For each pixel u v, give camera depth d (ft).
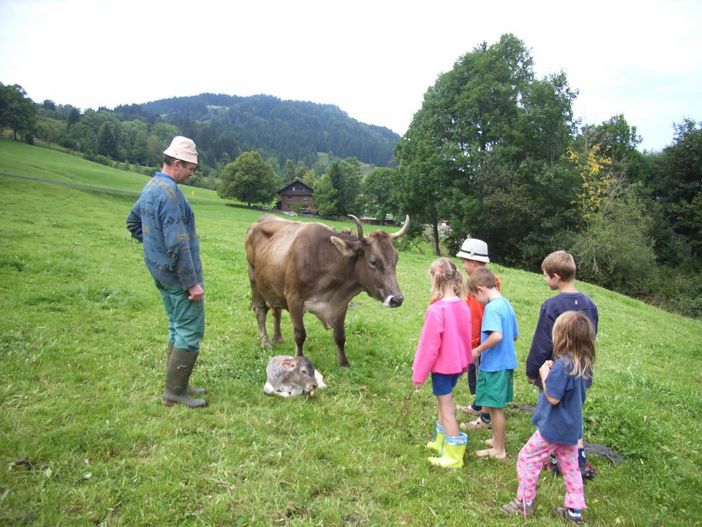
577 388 12.55
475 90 112.78
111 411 16.10
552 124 112.06
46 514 10.95
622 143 143.13
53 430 14.33
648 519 13.41
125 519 11.27
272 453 14.58
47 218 65.46
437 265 15.34
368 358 24.59
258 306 25.82
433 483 14.05
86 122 432.25
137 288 33.50
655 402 24.63
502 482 14.62
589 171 120.47
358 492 13.37
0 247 41.42
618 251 107.76
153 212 15.44
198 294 16.17
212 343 24.62
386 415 18.29
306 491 12.87
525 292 55.42
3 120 288.51
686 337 49.03
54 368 18.89
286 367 18.97
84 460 13.11
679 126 142.31
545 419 12.71
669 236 133.18
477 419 18.85
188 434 15.28
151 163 410.72
